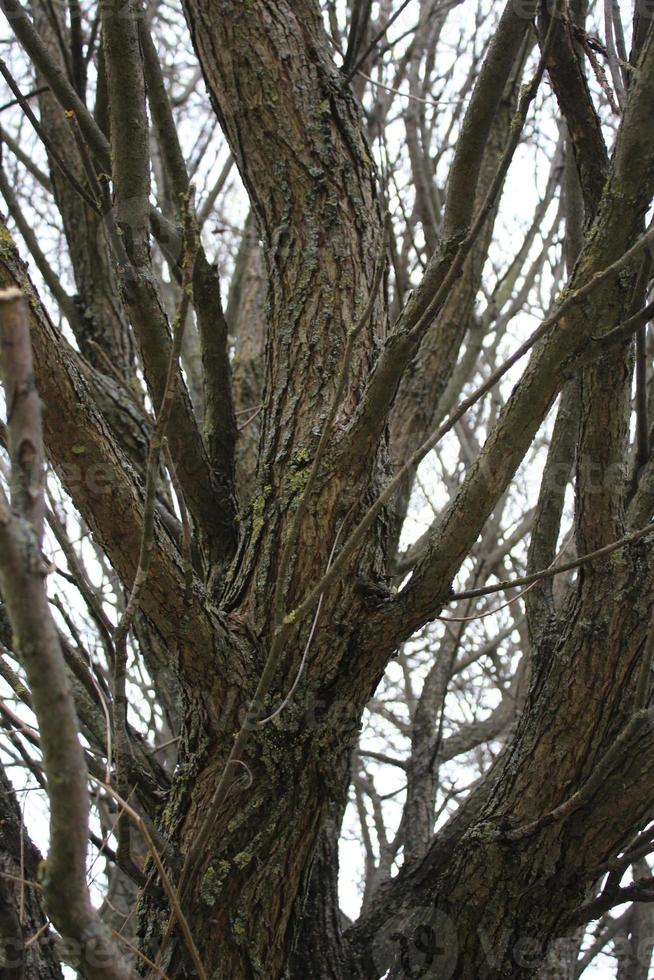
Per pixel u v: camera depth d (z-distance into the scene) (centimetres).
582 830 256
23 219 303
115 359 384
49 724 140
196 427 274
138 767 269
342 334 279
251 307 477
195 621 232
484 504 232
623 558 255
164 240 285
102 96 341
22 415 138
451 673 400
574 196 288
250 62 303
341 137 304
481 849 264
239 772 239
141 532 221
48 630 137
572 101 247
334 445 259
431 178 428
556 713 261
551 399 229
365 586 250
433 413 382
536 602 283
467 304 389
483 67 230
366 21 323
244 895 235
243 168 307
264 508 264
